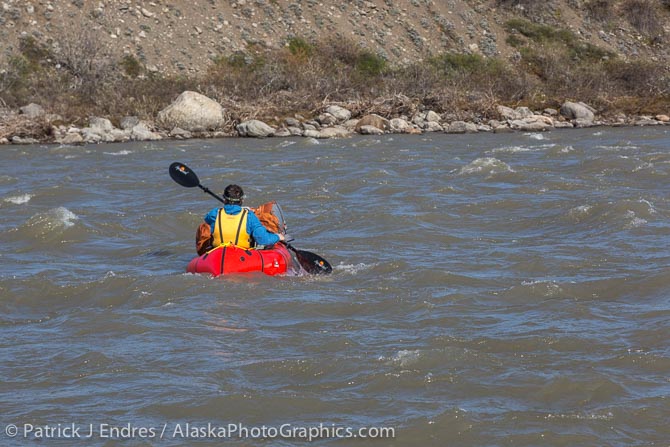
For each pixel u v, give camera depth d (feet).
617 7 467.11
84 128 310.04
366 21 420.36
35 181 215.51
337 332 98.32
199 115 320.09
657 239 142.00
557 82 401.08
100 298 114.52
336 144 292.61
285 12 412.57
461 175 210.79
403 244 144.56
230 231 125.90
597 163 217.56
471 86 381.19
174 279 118.93
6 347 94.79
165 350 92.53
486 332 97.55
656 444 70.69
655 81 400.06
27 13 370.53
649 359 88.07
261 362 87.86
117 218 169.68
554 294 112.06
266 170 228.84
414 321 102.32
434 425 73.82
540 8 454.81
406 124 330.75
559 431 72.64
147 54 374.84
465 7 445.37
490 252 137.59
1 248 146.72
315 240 147.84
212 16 400.88
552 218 160.66
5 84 340.18
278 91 357.00
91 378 84.94
